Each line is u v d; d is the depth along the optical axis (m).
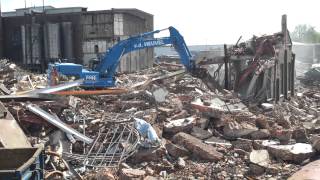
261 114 16.02
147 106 15.79
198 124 12.55
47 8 46.91
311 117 16.27
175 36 20.70
